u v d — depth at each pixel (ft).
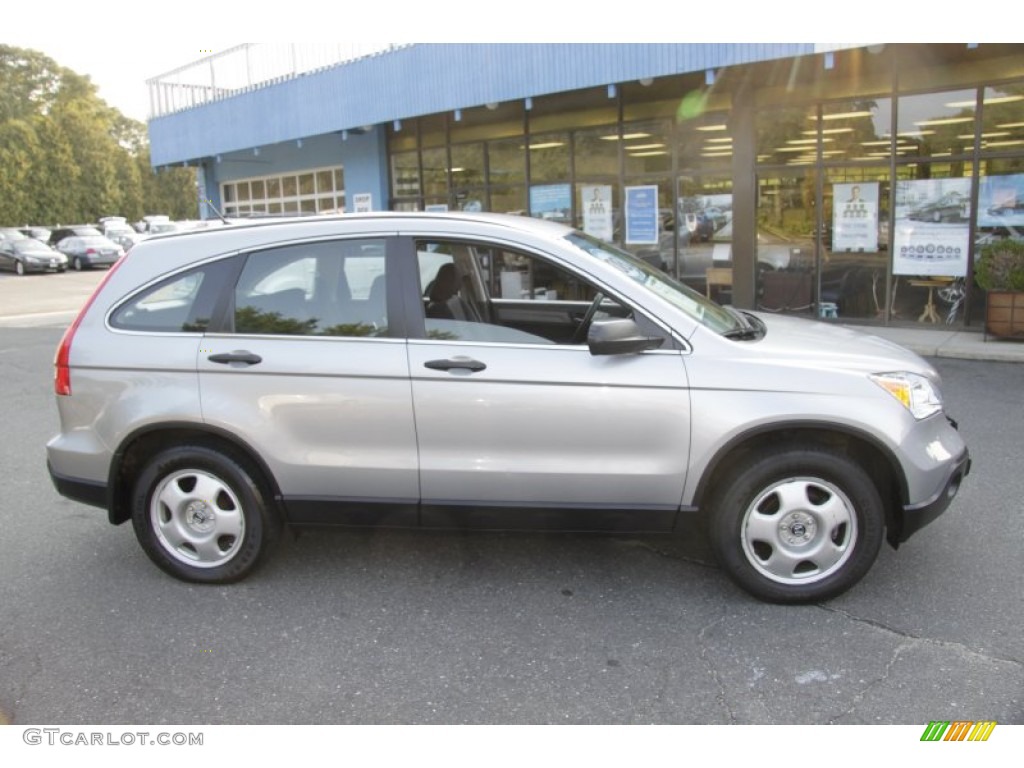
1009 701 9.41
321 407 11.99
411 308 12.06
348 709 9.63
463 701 9.73
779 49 31.94
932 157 33.96
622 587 12.50
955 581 12.32
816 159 36.86
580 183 44.34
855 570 11.52
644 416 11.38
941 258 34.50
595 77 37.35
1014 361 28.84
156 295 12.67
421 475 11.95
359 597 12.40
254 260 12.55
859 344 12.37
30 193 157.89
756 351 11.57
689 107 39.93
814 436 11.62
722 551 11.75
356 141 54.39
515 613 11.80
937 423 11.75
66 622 11.84
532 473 11.69
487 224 12.32
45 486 18.20
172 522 12.80
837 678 9.95
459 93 43.06
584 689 9.89
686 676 10.09
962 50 32.30
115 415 12.39
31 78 203.10
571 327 13.70
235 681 10.26
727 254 40.19
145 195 196.13
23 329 48.32
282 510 12.48
